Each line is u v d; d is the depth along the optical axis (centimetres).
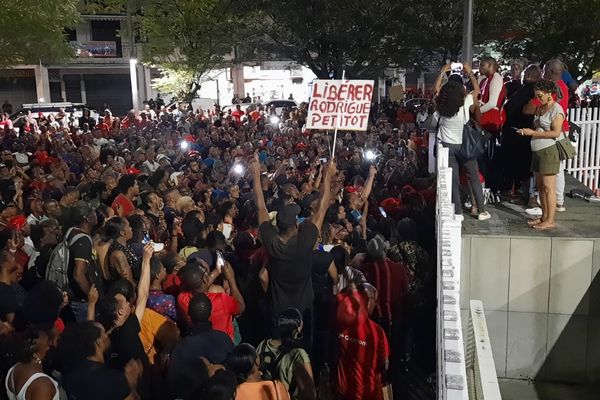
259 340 661
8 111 3409
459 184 827
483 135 793
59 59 2258
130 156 1518
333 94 779
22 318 525
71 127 2503
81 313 596
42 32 2078
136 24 3494
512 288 712
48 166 1437
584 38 2366
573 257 695
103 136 2248
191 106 3309
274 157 1491
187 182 1218
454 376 278
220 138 1944
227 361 442
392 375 624
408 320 643
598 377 707
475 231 725
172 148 1802
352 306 530
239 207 1023
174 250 711
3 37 2014
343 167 1317
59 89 4422
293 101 3903
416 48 2561
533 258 704
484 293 719
